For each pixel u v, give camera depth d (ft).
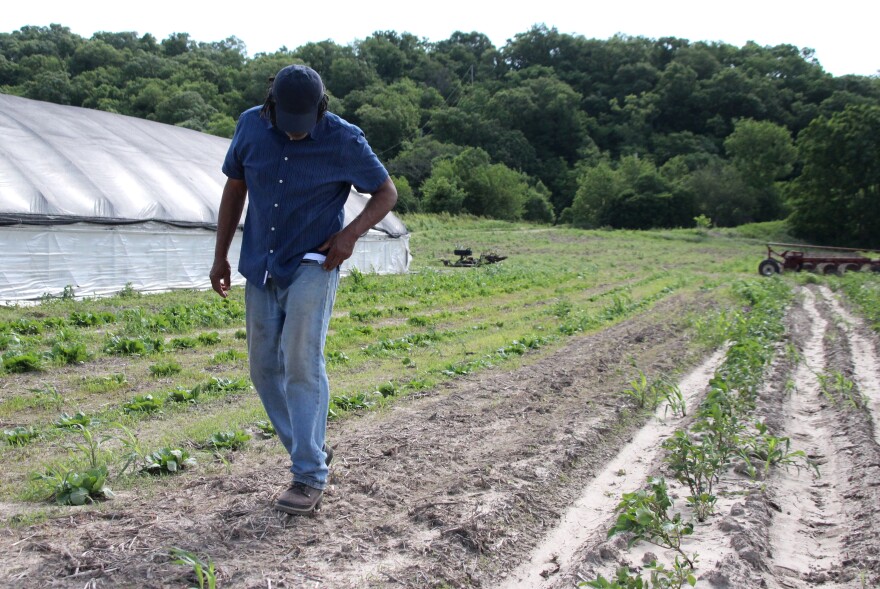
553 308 50.96
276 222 12.57
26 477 15.52
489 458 17.79
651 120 337.93
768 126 246.68
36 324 36.37
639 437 21.33
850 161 176.65
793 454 18.40
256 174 12.60
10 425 20.51
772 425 22.00
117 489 14.65
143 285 53.06
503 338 38.42
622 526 13.23
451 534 13.00
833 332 43.73
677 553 13.48
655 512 13.83
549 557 13.23
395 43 434.30
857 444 20.35
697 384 28.73
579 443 19.44
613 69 396.37
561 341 38.37
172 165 63.62
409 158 266.57
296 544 12.17
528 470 16.96
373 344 36.37
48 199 47.42
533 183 290.97
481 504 14.48
